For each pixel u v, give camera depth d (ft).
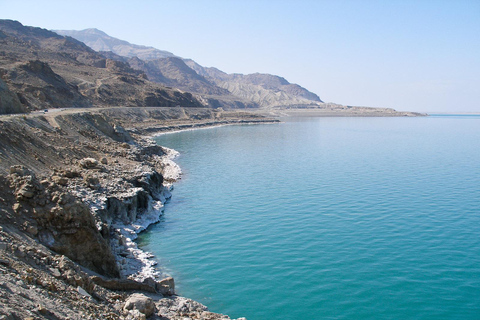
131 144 289.94
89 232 92.32
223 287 101.60
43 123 204.74
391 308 91.97
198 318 78.95
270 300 95.50
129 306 74.08
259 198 187.01
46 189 93.25
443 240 131.75
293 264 114.62
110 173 164.35
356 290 99.66
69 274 73.36
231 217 159.22
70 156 169.17
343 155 331.16
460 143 437.58
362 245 127.95
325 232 140.05
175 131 591.37
